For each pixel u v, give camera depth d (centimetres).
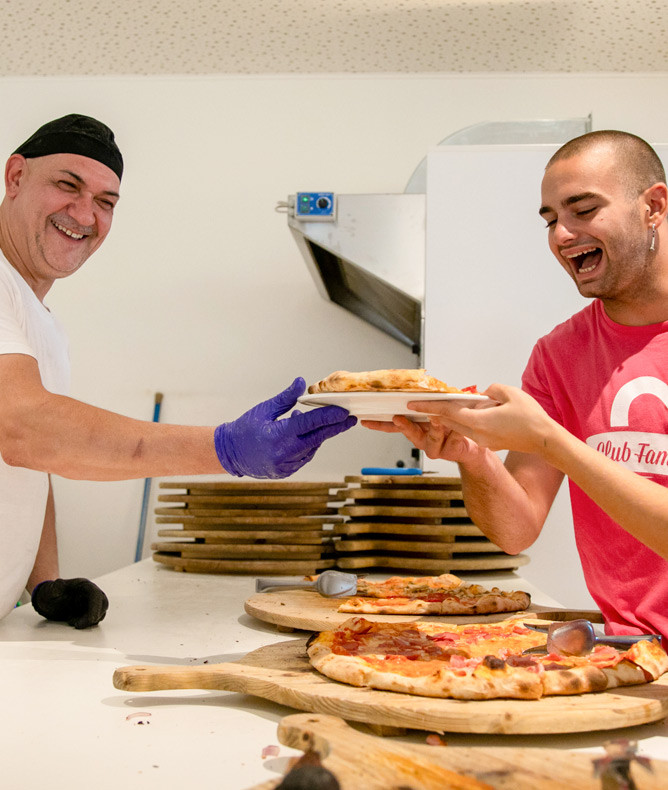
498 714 65
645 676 77
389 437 303
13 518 128
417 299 230
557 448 85
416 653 86
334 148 321
